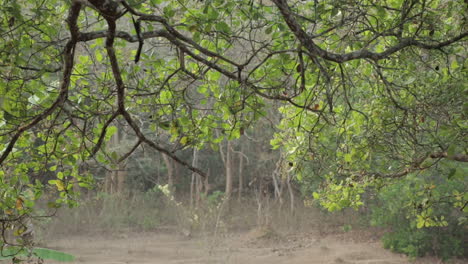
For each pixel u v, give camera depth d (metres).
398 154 5.42
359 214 20.36
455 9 4.27
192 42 3.21
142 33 3.06
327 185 6.71
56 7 3.87
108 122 3.40
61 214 18.88
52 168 4.24
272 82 4.17
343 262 14.98
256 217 22.12
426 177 12.29
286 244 17.80
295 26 3.35
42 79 3.72
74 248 16.06
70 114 3.47
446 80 4.89
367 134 5.43
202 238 18.30
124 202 21.97
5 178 4.25
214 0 3.50
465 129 3.84
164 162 26.77
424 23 4.47
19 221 4.01
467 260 14.96
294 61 4.15
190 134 4.12
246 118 4.35
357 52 3.71
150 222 20.78
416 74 4.90
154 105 3.90
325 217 20.86
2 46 3.41
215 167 28.45
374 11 4.41
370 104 5.61
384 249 16.61
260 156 23.03
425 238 15.04
